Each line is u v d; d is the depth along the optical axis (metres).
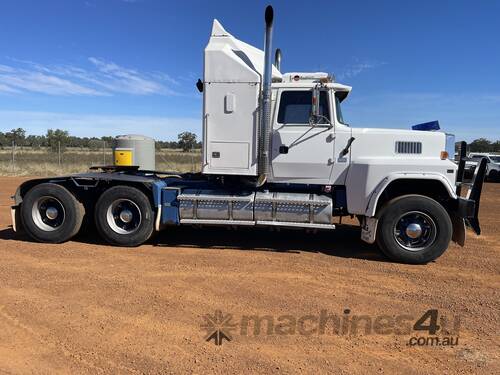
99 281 5.06
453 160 6.36
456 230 6.32
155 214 6.79
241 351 3.43
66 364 3.20
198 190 6.88
